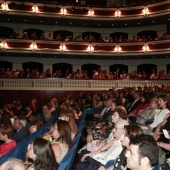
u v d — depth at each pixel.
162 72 18.66
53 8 20.64
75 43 20.75
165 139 4.68
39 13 20.34
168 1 19.45
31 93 17.94
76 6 20.97
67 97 12.66
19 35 21.98
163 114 6.20
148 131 5.52
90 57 22.22
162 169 3.20
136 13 20.91
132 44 20.70
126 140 3.15
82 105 12.34
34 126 6.35
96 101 11.76
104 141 5.28
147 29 22.92
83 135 7.83
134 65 22.83
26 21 21.84
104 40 22.66
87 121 9.75
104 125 6.84
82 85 18.53
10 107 10.18
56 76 18.95
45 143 3.09
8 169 2.11
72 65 22.77
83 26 23.38
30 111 9.61
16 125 5.99
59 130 4.14
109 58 22.72
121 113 4.85
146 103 8.32
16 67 21.84
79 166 4.32
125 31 23.45
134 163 2.03
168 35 19.95
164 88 11.64
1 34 22.08
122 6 21.16
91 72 23.14
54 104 10.28
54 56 21.80
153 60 22.33
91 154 4.55
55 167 3.09
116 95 11.52
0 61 21.70
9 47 19.70
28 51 20.06
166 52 19.50
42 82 18.12
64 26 23.17
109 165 4.05
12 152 4.11
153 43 20.08
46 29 22.84
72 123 5.30
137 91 9.90
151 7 20.38
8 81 17.66
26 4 20.03
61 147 4.02
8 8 19.64
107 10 21.33
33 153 3.27
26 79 17.91
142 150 1.97
